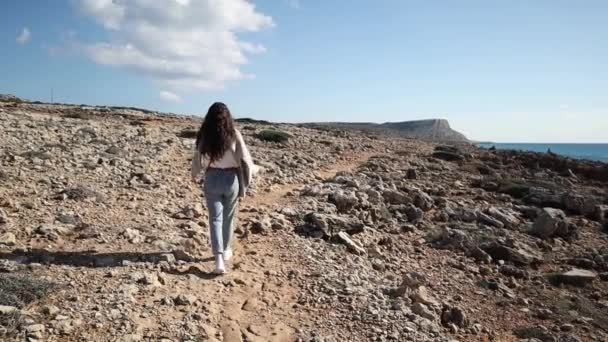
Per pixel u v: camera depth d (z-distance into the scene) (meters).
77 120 21.53
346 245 8.45
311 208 10.14
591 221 13.45
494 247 9.73
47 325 4.62
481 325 6.75
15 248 6.30
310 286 6.54
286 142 23.22
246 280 6.43
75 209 8.20
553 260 9.98
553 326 7.12
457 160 23.67
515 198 15.31
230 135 6.22
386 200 12.16
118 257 6.40
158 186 10.60
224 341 5.00
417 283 7.13
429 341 5.63
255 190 11.63
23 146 12.83
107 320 4.87
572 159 25.73
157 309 5.24
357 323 5.74
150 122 27.03
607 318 7.58
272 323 5.52
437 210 12.39
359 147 25.36
